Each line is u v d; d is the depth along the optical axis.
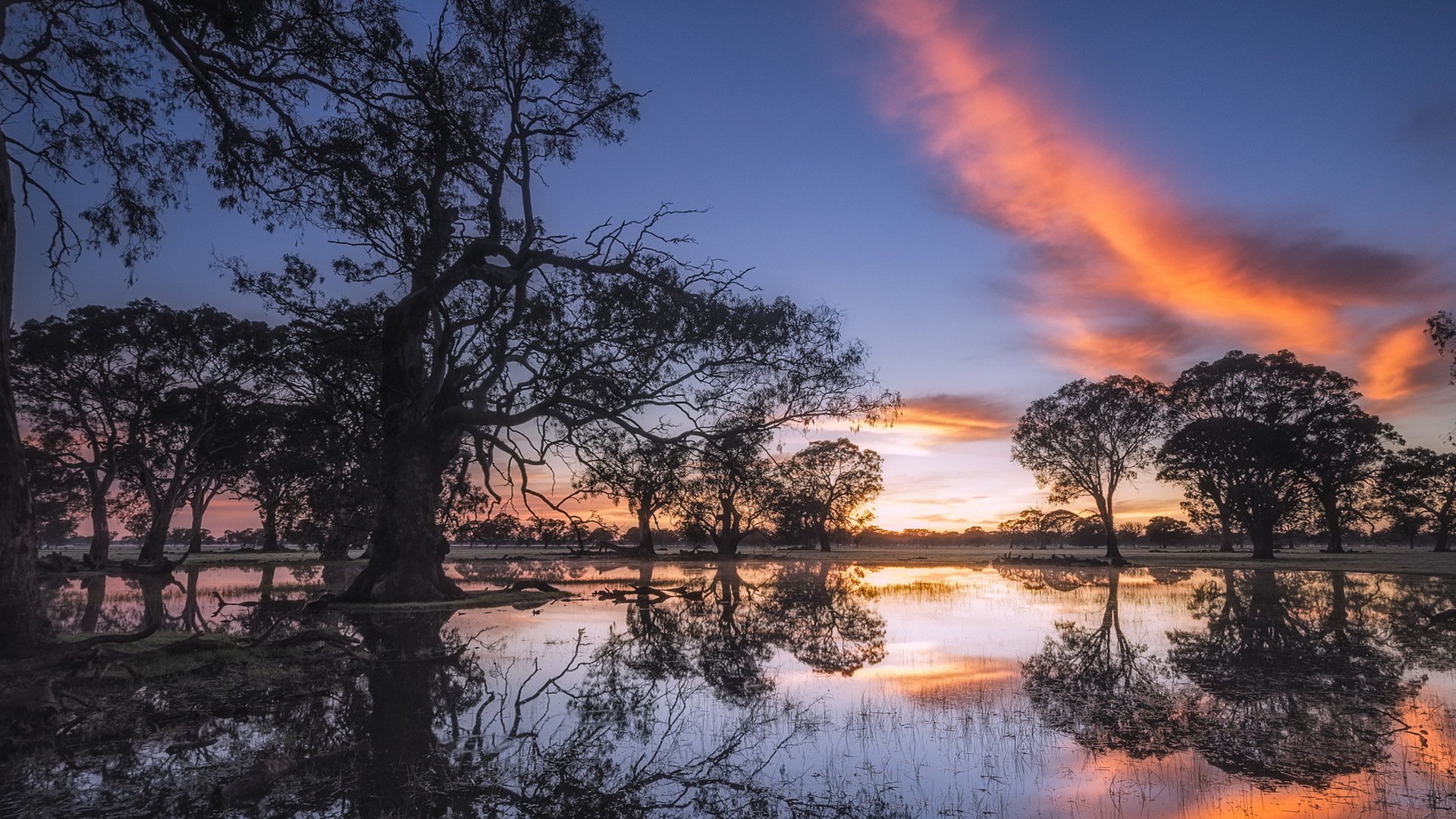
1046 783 6.71
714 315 21.92
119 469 48.69
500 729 8.59
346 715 9.17
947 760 7.42
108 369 43.81
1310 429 57.16
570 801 6.34
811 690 10.75
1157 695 10.21
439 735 8.31
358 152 17.14
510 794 6.50
